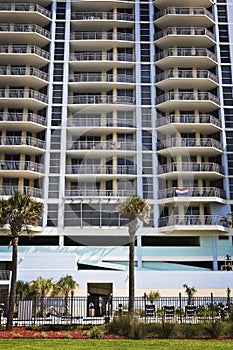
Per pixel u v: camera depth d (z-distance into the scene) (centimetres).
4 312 2434
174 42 4388
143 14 4531
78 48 4412
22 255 3275
